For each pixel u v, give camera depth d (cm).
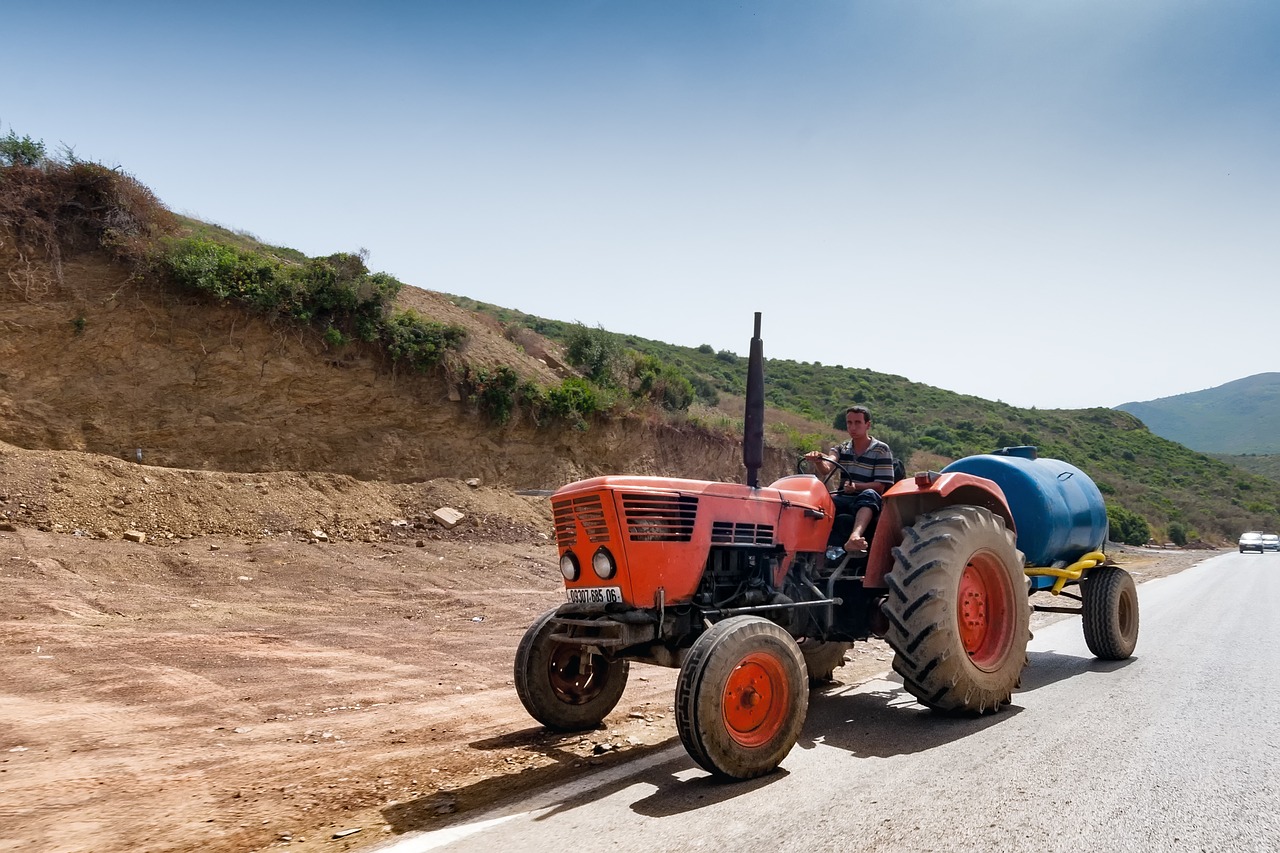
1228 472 7756
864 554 551
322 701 567
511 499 1792
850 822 325
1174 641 828
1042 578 698
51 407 1365
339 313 1711
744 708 391
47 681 580
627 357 2614
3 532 1049
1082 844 300
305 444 1622
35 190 1433
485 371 1906
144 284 1480
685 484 465
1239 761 401
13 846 305
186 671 633
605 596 448
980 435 6444
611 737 479
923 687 488
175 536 1202
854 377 7762
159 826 328
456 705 564
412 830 325
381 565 1243
